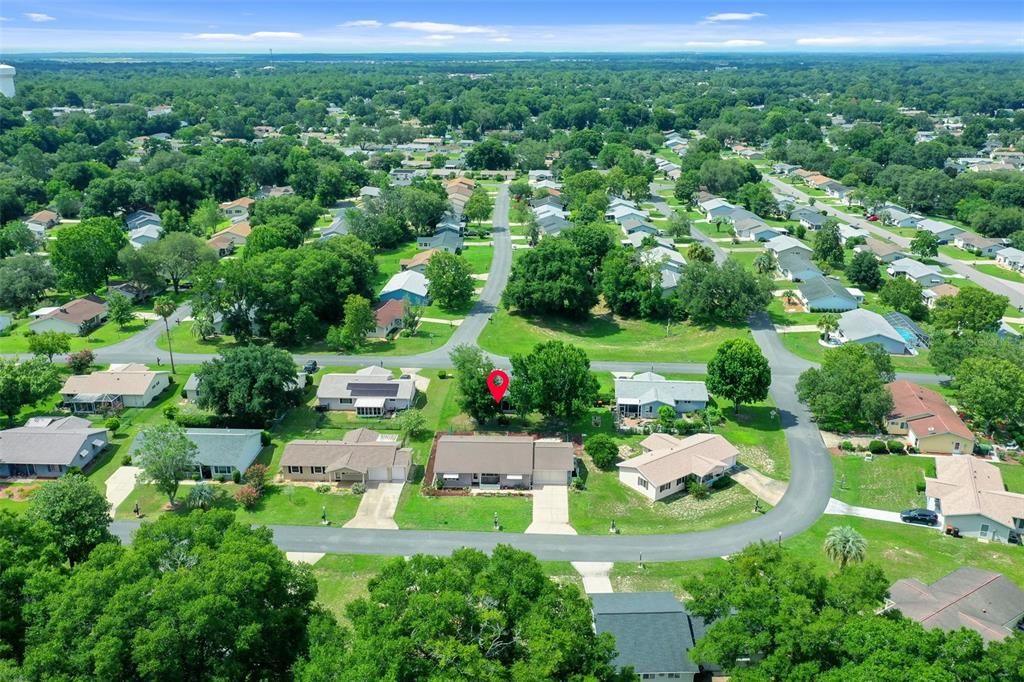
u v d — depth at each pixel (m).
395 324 140.00
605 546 79.31
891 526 82.25
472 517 84.75
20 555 56.06
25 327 140.38
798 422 105.75
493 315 147.88
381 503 87.69
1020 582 71.94
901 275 171.38
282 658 52.31
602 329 143.62
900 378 118.25
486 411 102.69
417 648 46.41
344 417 107.88
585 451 97.69
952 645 46.75
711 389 105.31
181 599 48.75
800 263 169.25
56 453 92.75
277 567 54.19
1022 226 196.00
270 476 93.12
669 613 62.97
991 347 109.62
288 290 134.75
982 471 87.19
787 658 48.72
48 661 45.78
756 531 81.50
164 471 83.56
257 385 100.75
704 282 139.75
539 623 48.06
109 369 121.06
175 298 157.25
